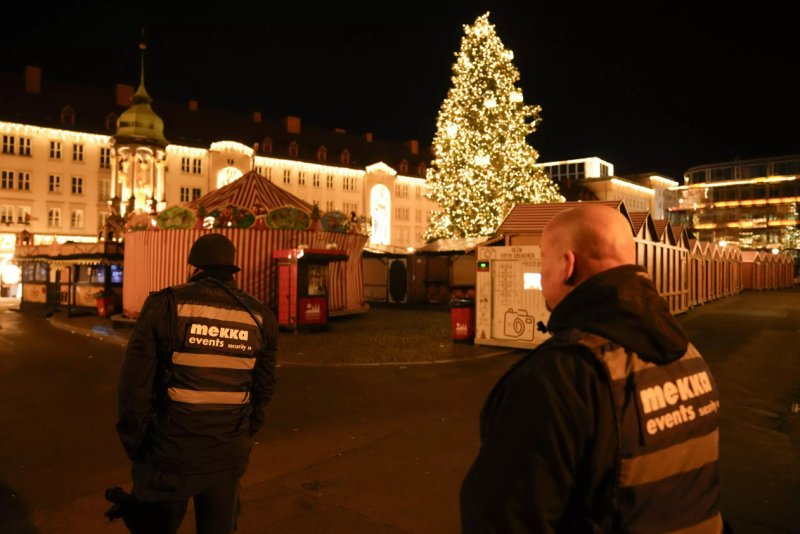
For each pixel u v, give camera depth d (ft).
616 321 4.25
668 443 4.22
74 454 17.42
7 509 13.34
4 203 136.56
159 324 7.88
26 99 145.28
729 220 248.52
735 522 12.67
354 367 31.73
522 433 4.04
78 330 50.83
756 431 19.79
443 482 14.93
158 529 8.02
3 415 22.06
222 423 8.04
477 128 88.74
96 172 148.36
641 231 46.62
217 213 52.03
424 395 25.05
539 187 88.69
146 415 7.78
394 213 202.39
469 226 86.84
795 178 233.76
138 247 56.34
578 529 4.19
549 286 5.06
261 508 13.26
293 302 45.88
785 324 52.70
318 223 55.88
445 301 80.43
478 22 87.61
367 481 14.98
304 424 20.49
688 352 4.83
